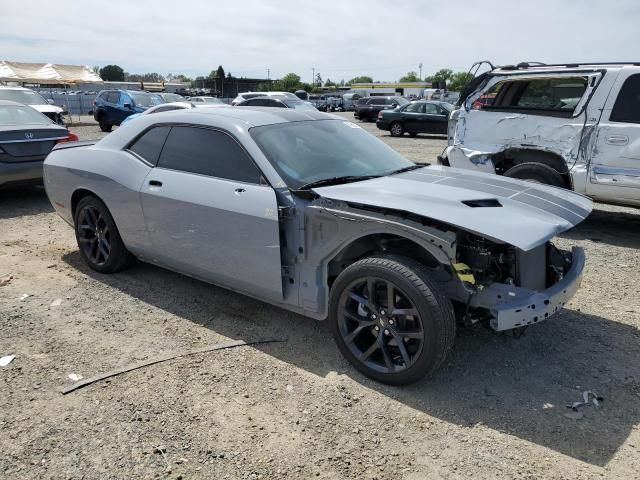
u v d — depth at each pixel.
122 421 2.90
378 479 2.50
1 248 5.99
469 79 7.63
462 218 2.91
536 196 3.47
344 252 3.48
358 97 51.72
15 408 3.02
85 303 4.45
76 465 2.57
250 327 4.01
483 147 7.21
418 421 2.92
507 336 3.87
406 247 3.42
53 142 8.20
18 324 4.06
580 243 6.37
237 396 3.14
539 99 7.09
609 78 6.21
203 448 2.70
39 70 39.38
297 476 2.51
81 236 5.14
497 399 3.12
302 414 2.98
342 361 3.54
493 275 3.26
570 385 3.27
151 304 4.43
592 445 2.73
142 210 4.34
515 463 2.60
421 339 3.01
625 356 3.62
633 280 5.07
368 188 3.38
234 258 3.77
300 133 4.04
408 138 21.55
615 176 6.19
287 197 3.50
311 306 3.54
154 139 4.42
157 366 3.46
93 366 3.46
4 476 2.50
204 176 3.96
